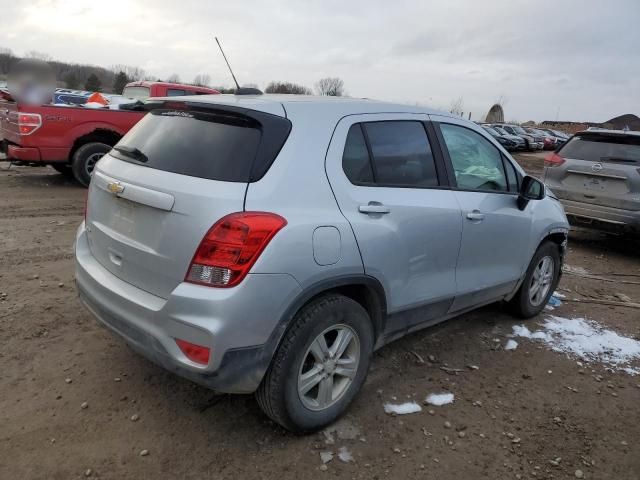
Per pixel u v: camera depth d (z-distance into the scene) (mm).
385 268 3133
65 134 8828
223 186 2566
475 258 3965
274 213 2602
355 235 2926
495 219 4062
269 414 2863
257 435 2998
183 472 2688
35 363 3527
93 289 3061
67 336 3904
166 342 2598
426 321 3746
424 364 3963
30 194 8516
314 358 2924
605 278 6652
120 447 2822
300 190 2748
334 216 2852
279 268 2570
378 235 3061
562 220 5012
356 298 3223
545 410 3510
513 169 4430
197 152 2760
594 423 3410
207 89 13328
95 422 2998
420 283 3490
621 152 7512
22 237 6148
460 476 2834
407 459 2924
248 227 2496
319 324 2836
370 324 3166
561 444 3172
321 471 2770
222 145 2729
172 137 2934
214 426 3045
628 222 7309
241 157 2660
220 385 2586
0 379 3324
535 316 5078
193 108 2965
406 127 3498
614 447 3182
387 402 3428
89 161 9047
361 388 3377
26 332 3902
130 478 2623
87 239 3371
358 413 3279
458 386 3703
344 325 2998
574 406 3584
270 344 2635
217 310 2461
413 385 3662
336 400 3074
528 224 4488
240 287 2484
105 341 3873
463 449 3051
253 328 2543
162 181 2697
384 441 3051
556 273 5184
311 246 2693
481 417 3371
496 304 5281
